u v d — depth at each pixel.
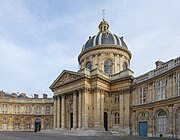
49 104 55.38
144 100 31.52
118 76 36.59
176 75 25.30
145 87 31.61
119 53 43.25
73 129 35.41
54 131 37.50
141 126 31.20
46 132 38.44
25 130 53.56
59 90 40.75
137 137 26.42
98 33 47.88
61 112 39.56
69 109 38.88
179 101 24.38
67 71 38.81
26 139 20.70
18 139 20.59
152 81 30.03
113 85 36.81
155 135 28.25
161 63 32.62
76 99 36.69
